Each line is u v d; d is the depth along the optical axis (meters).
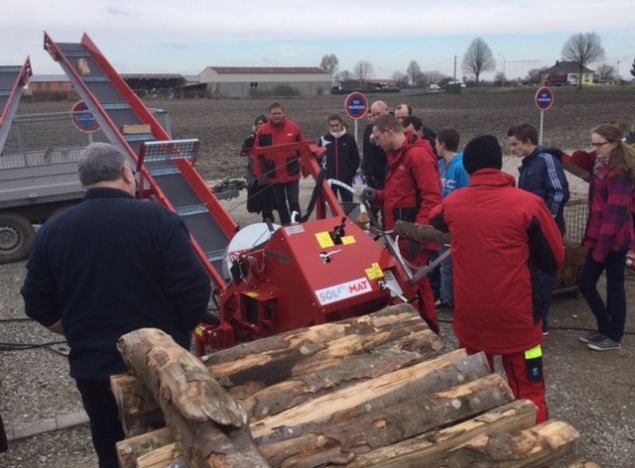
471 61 115.38
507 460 2.20
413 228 4.42
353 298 3.82
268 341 2.81
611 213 4.71
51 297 2.92
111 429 2.98
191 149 5.95
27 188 8.12
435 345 2.97
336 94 91.44
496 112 38.72
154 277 2.83
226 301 4.57
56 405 4.50
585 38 107.81
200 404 1.96
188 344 3.05
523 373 3.38
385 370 2.70
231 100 69.81
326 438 2.19
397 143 5.05
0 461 3.82
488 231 3.26
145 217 2.82
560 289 6.20
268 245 4.08
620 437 3.91
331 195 4.98
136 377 2.51
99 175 2.87
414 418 2.33
